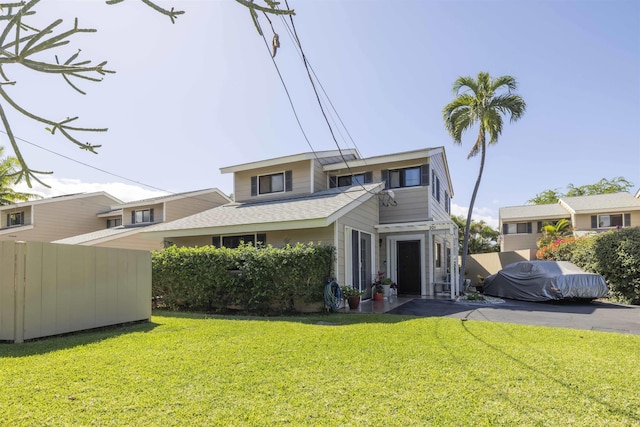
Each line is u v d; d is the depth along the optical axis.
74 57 1.88
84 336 6.23
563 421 2.91
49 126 1.86
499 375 3.92
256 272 8.99
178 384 3.69
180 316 8.75
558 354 4.73
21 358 4.66
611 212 22.83
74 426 2.81
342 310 9.45
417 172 13.66
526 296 11.45
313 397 3.37
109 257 7.30
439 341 5.45
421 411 3.08
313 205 10.92
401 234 13.71
